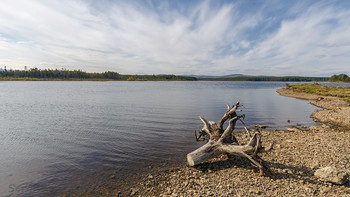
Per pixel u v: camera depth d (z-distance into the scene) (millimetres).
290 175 8977
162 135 16516
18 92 65688
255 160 9602
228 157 11586
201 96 57406
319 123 22594
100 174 9805
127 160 11477
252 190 7727
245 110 31812
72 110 29922
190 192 7914
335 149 12195
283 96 60000
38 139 15414
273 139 15453
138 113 27359
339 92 61500
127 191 8375
